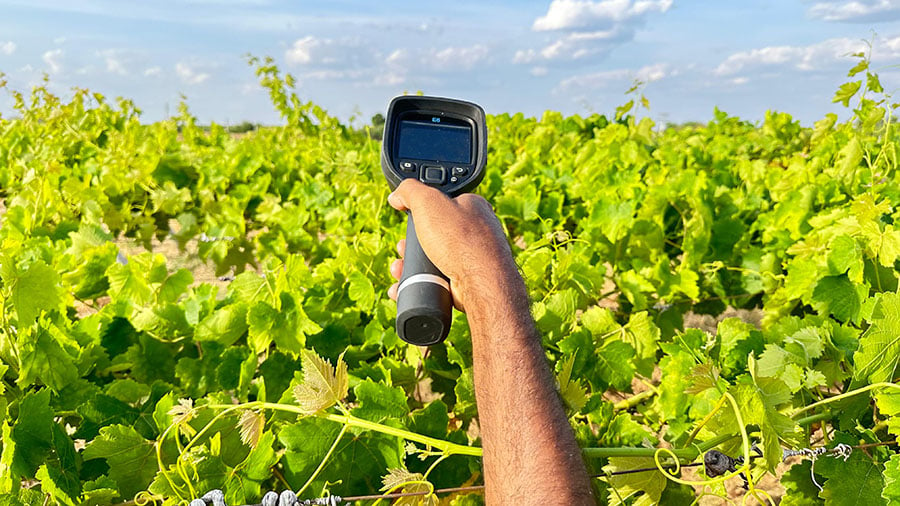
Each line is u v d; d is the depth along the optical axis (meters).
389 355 1.05
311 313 1.07
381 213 1.78
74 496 0.74
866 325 1.05
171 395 0.79
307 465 0.73
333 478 0.75
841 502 0.71
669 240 1.66
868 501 0.71
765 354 0.86
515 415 0.44
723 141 2.82
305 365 0.64
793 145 2.89
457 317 0.98
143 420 0.85
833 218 1.27
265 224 2.20
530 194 1.72
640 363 1.04
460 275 0.52
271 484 0.80
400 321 0.60
